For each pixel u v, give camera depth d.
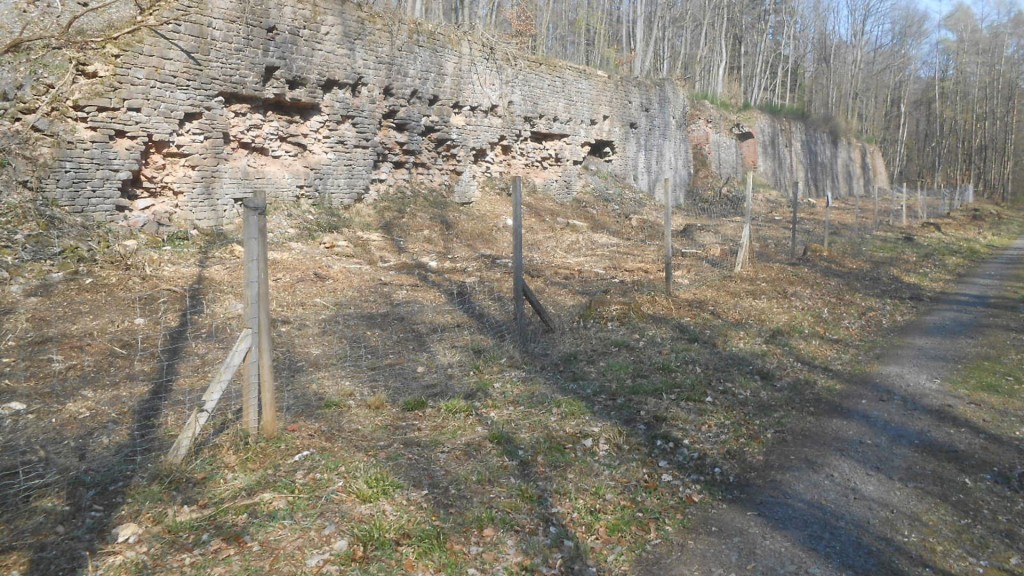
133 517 3.67
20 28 9.48
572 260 12.33
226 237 11.06
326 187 13.51
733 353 7.17
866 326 8.98
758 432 5.36
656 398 5.80
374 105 14.41
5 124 9.11
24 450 4.30
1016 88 49.88
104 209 9.90
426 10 26.14
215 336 6.76
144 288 8.14
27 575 3.20
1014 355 7.76
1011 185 50.66
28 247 8.28
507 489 4.21
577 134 21.12
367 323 7.51
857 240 17.11
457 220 14.85
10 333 6.32
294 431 4.66
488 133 17.77
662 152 25.64
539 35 30.98
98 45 9.88
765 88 53.94
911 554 3.82
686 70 43.81
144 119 10.35
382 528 3.67
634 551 3.79
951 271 14.13
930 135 60.50
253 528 3.62
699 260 12.54
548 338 7.21
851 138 49.03
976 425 5.68
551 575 3.51
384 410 5.25
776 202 30.55
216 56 11.26
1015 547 3.92
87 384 5.42
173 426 4.66
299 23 12.57
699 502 4.32
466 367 6.28
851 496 4.46
